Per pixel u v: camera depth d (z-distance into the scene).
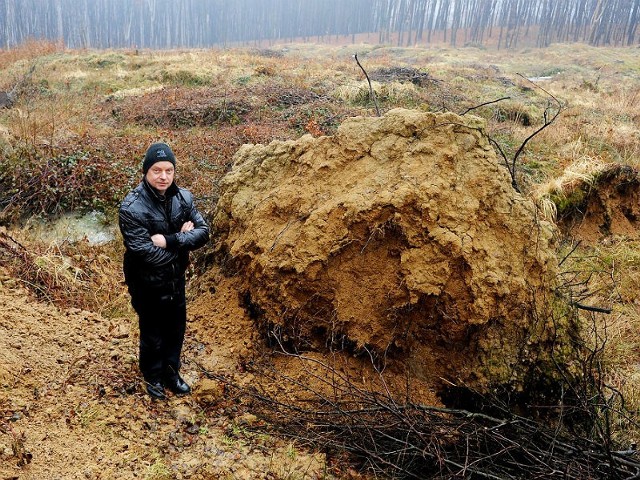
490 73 22.33
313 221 4.06
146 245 3.31
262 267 4.24
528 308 3.78
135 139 9.98
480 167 3.97
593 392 3.84
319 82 15.90
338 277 4.02
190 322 4.66
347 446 3.42
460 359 3.85
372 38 73.75
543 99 16.55
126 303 5.26
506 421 3.26
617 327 5.64
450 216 3.77
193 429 3.47
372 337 3.95
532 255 3.85
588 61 36.19
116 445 3.23
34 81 18.39
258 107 13.27
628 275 7.00
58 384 3.64
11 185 7.61
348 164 4.29
